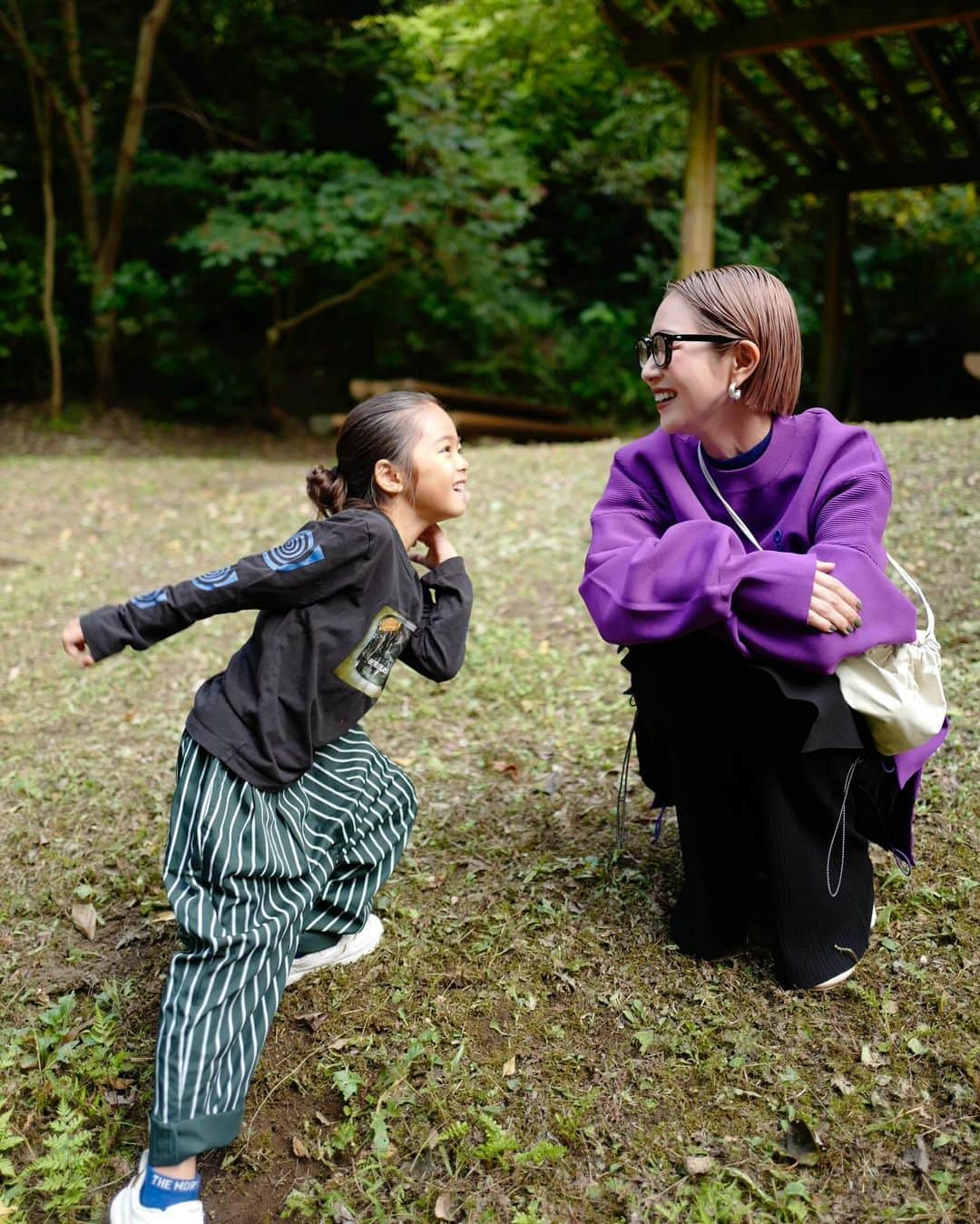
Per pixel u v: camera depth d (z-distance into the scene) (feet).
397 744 11.50
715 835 7.07
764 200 43.37
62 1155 6.09
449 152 34.83
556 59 30.27
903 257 45.34
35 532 22.66
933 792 8.87
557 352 43.04
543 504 20.31
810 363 45.11
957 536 15.19
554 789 10.04
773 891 6.80
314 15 40.73
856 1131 5.85
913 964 6.97
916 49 23.26
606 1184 5.72
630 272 45.85
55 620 17.02
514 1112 6.23
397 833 7.28
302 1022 7.06
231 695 6.27
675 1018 6.78
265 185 34.99
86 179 37.52
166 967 7.79
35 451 34.40
